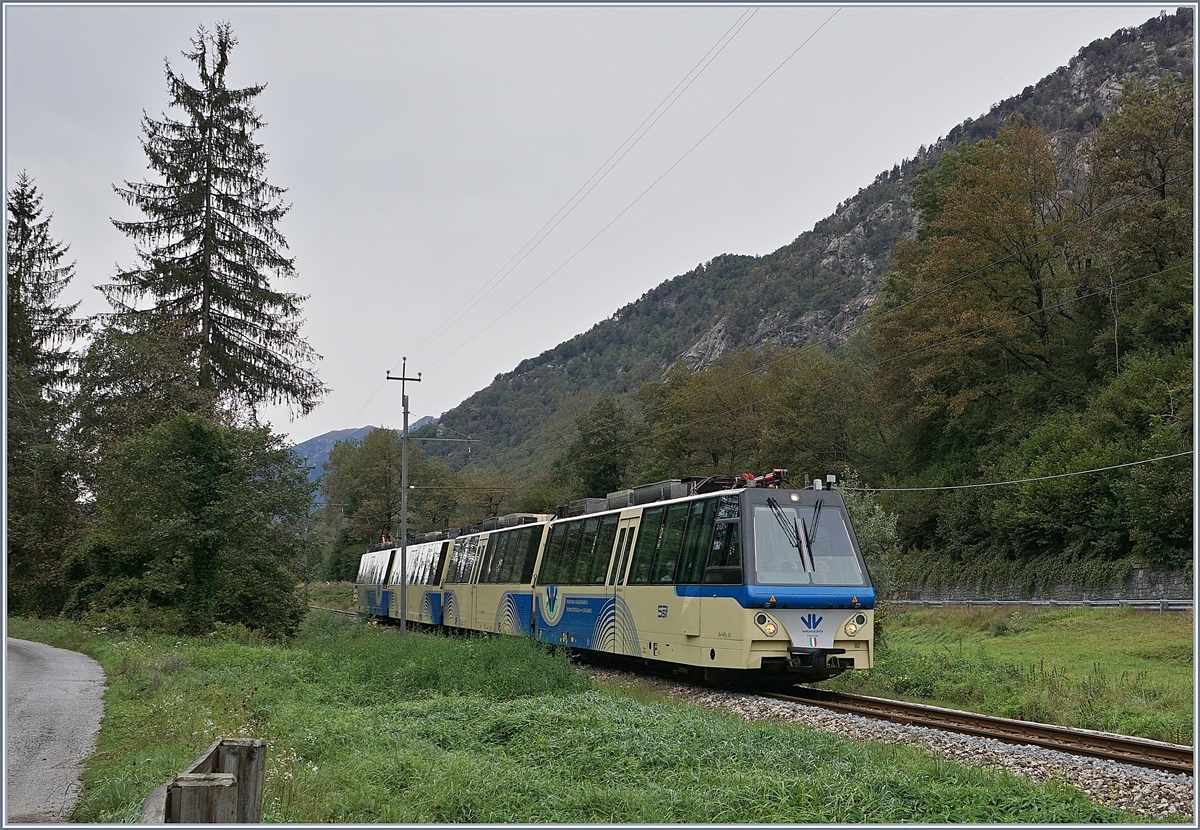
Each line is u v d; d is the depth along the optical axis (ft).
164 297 138.31
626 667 78.48
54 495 131.13
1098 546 139.54
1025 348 174.09
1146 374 144.25
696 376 258.16
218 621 102.63
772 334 510.58
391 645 77.15
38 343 144.56
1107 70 444.96
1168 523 125.80
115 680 61.26
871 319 209.36
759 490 59.57
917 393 181.78
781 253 653.71
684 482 69.31
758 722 45.39
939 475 179.01
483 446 596.70
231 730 42.06
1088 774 34.60
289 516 108.88
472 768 34.55
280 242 145.28
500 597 96.89
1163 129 157.69
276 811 28.25
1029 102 489.67
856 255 545.44
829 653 56.75
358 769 34.65
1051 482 147.33
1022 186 174.60
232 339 141.49
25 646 91.76
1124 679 64.75
